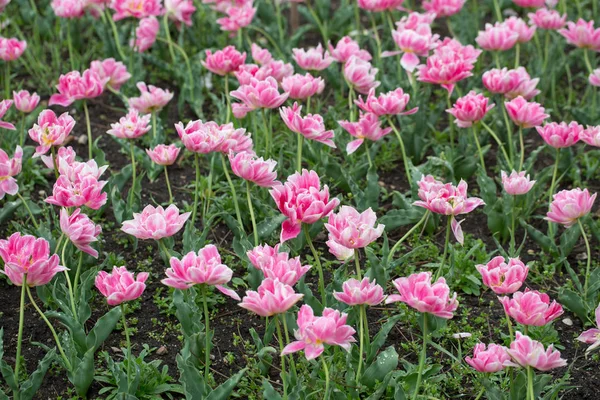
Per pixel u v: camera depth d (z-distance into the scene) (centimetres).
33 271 426
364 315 450
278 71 646
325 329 377
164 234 443
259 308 393
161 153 536
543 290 569
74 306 485
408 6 900
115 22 878
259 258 423
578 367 503
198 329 489
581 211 495
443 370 497
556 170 624
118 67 693
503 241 615
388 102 578
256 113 717
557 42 812
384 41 855
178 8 769
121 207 598
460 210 467
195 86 762
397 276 573
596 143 557
